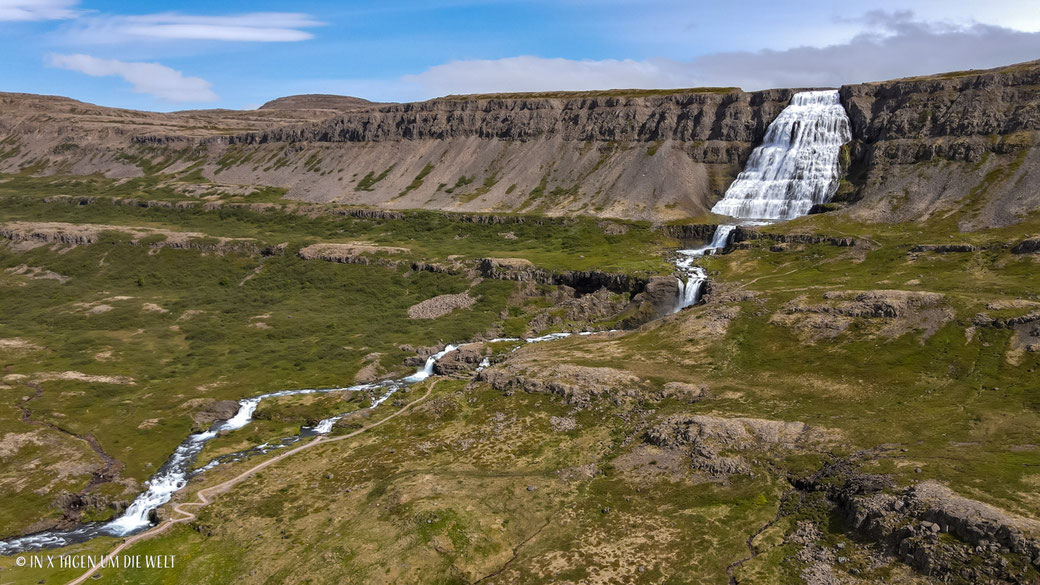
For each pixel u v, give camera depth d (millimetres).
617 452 94000
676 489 82062
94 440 114000
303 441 113000
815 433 88125
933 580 58156
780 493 77875
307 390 137625
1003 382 97500
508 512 81062
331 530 82500
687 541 71688
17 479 100312
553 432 102875
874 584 60000
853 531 67938
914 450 79125
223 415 126500
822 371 111062
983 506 61969
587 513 79750
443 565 71938
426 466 97438
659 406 105625
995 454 75500
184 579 75938
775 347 122500
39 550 84500
